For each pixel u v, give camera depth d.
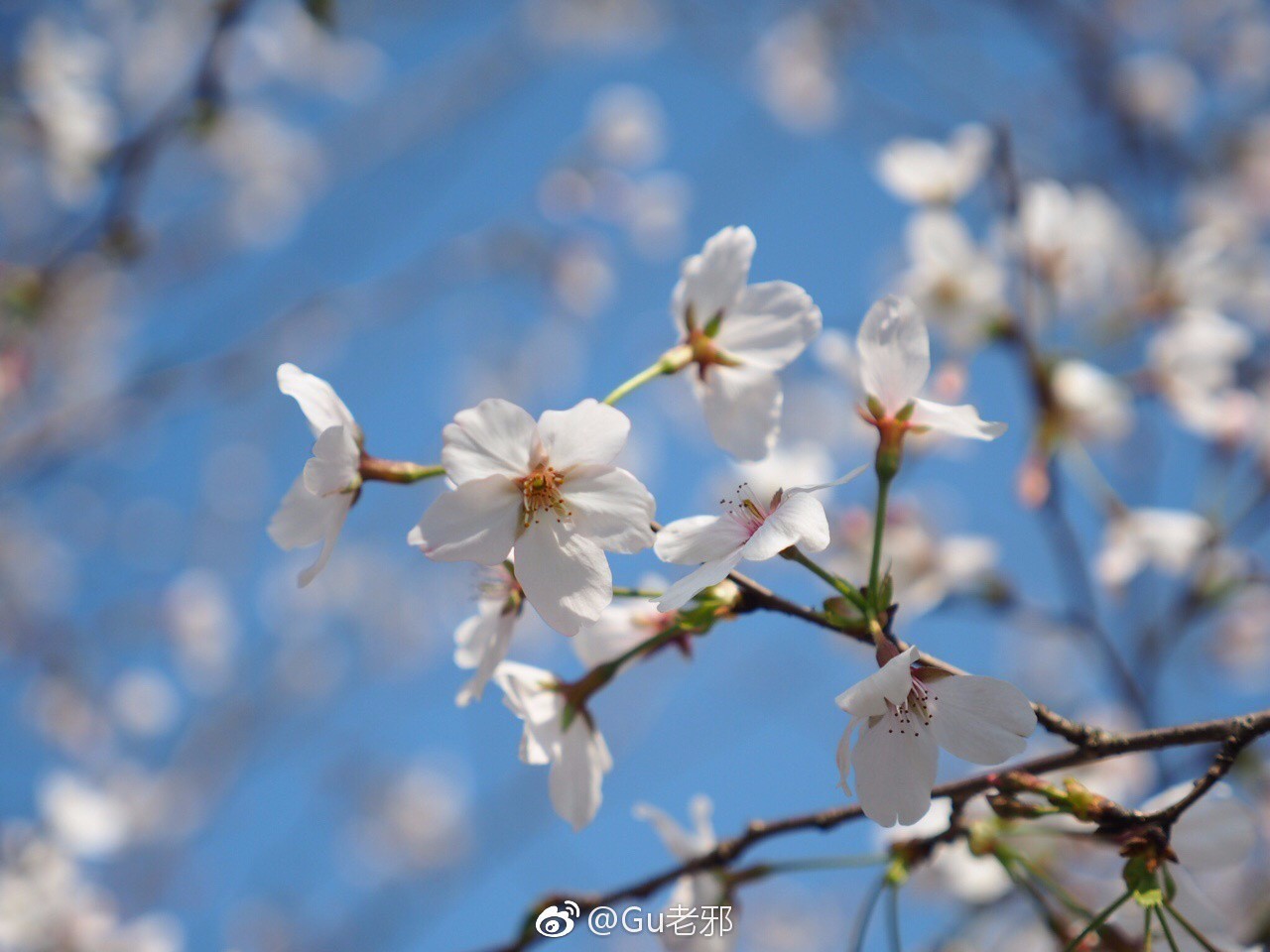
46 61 6.21
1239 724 2.06
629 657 2.47
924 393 4.24
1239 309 5.52
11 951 5.40
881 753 2.05
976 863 3.40
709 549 2.14
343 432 2.25
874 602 2.17
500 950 2.66
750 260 2.61
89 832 5.95
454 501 2.11
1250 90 8.62
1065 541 4.36
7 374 6.54
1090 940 2.39
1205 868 2.35
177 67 7.89
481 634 2.48
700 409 2.71
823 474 3.73
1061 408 4.33
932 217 4.57
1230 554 4.41
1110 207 5.70
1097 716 6.09
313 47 7.93
